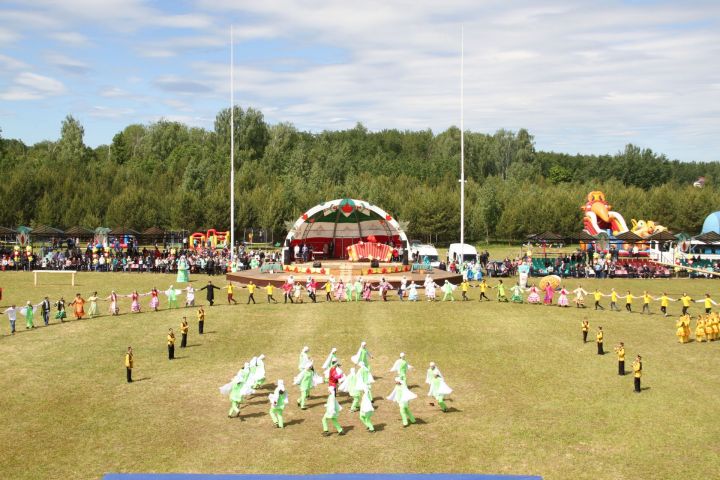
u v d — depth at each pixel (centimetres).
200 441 2542
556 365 3544
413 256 8600
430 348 3906
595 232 9612
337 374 2912
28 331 4378
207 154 15012
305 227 8044
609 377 3322
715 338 4125
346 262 7419
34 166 14562
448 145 17862
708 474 2236
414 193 12912
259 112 16875
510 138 17775
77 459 2369
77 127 15375
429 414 2842
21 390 3111
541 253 10750
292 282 5478
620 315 4953
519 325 4525
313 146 18288
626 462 2334
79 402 2955
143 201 11831
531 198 12556
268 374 3406
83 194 12056
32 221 11281
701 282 7200
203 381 3272
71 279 6981
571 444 2491
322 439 2573
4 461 2348
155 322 4634
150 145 16550
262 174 13862
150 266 7919
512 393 3089
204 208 11525
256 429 2677
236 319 4722
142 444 2506
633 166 18738
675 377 3316
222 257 8156
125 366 3516
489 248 12431
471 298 5766
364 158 18312
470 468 2294
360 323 4569
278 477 2167
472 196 13612
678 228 12794
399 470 2277
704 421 2702
